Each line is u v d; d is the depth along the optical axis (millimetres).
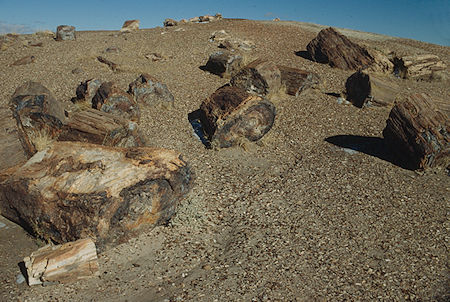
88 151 5305
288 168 7766
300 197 6586
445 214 6062
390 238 5418
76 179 4805
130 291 4125
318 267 4711
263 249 5074
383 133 8500
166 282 4320
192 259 4820
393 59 15211
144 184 5000
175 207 5629
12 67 14125
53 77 12891
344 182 7156
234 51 16828
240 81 11391
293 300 4094
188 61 15594
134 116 9172
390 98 10922
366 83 11141
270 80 11117
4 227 5176
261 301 4051
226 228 5637
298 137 9312
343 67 14977
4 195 5152
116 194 4703
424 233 5547
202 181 6965
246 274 4527
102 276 4363
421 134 7473
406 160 7863
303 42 19250
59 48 17516
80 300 3955
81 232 4594
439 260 4914
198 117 10133
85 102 10070
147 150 5414
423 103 7930
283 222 5785
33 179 4938
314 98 11836
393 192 6789
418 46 20594
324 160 8133
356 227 5684
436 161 7496
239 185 6949
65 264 4156
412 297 4207
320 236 5422
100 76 13031
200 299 4031
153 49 17625
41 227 4816
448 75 14930
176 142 8625
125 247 4941
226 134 8352
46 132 7449
